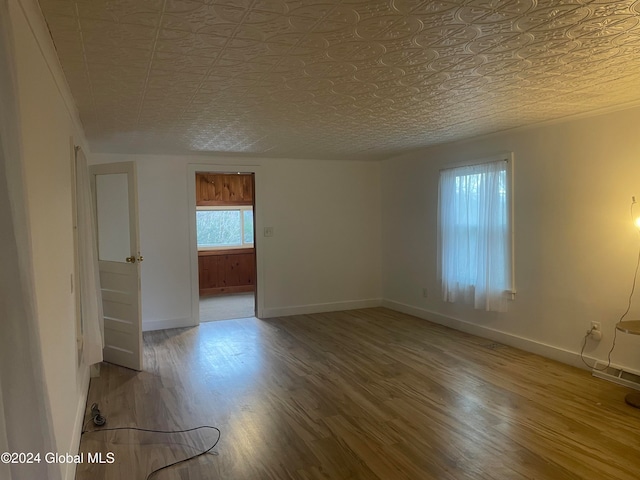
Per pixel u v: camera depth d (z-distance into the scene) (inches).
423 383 146.3
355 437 111.0
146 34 77.8
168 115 139.3
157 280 221.5
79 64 92.0
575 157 155.8
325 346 189.9
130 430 115.9
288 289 250.4
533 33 80.8
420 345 188.9
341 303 262.7
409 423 118.2
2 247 41.4
